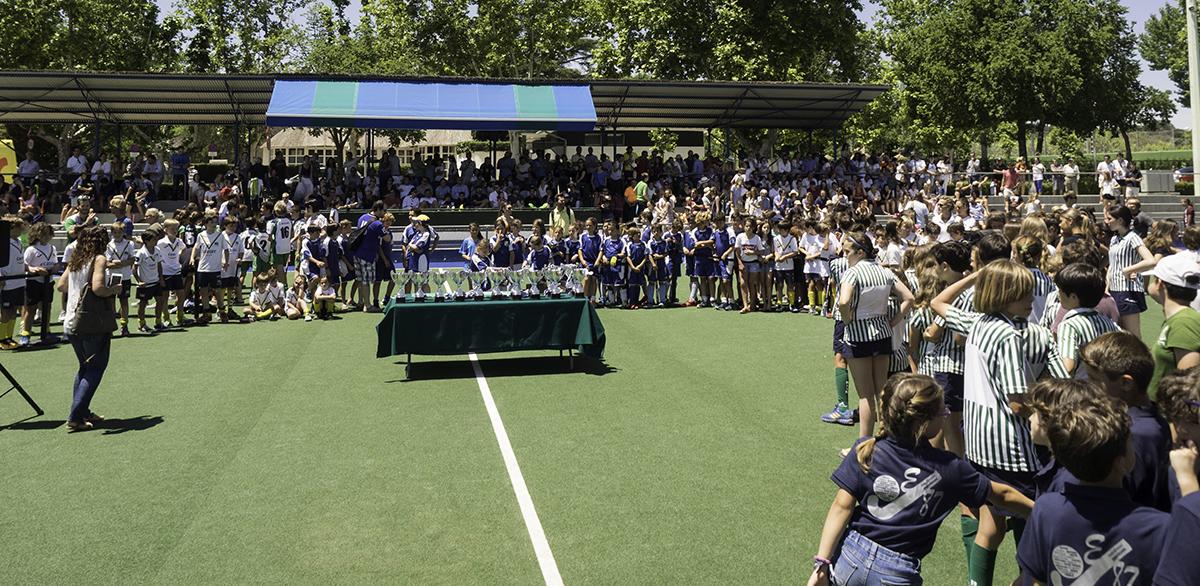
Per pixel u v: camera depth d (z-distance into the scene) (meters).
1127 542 2.96
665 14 40.59
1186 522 2.73
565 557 5.78
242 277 18.97
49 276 13.62
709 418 9.27
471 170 30.50
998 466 4.71
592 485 7.17
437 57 49.72
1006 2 46.47
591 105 28.12
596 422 9.13
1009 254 6.61
